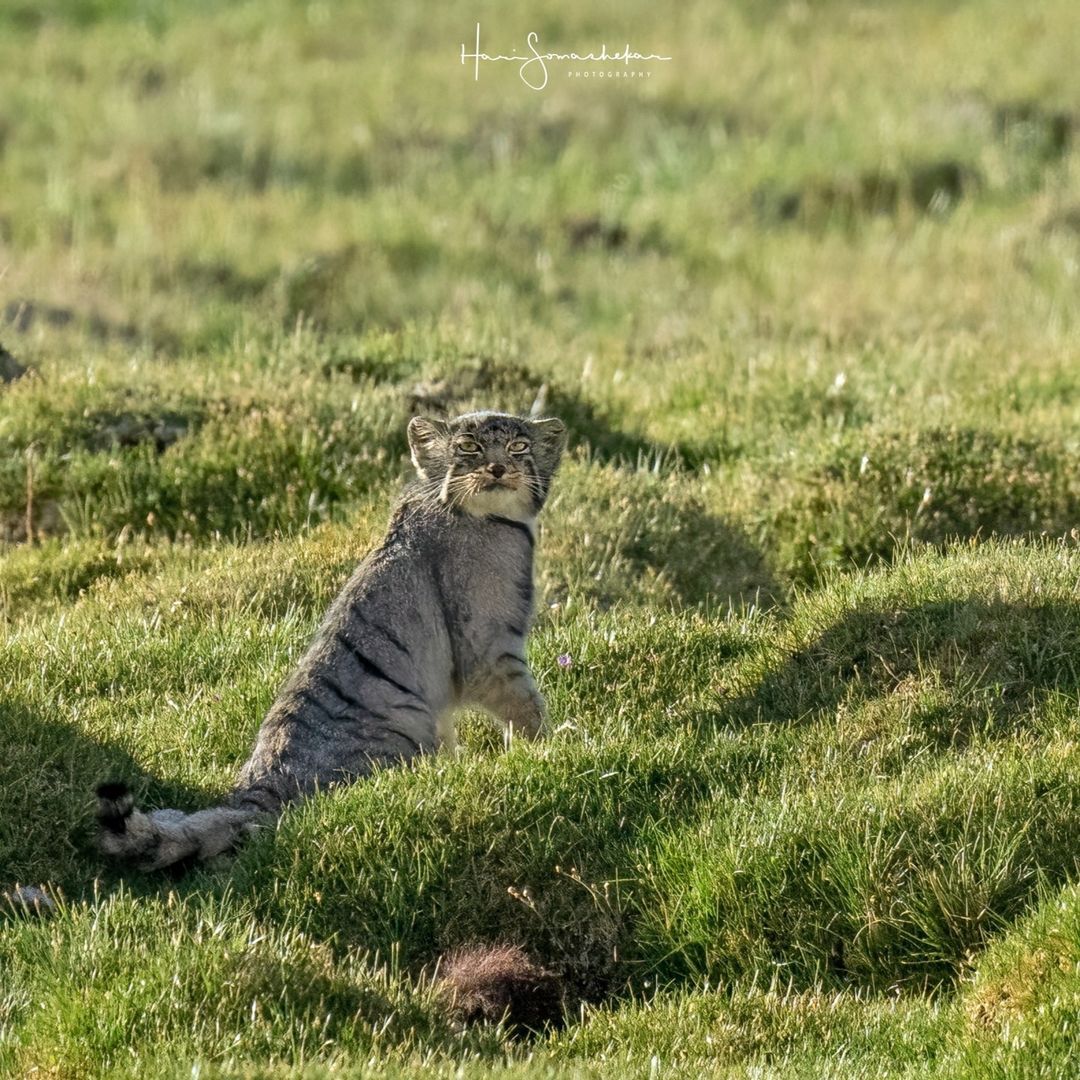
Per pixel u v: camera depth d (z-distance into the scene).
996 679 19.58
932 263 46.84
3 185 50.62
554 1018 16.33
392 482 27.69
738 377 34.75
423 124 57.56
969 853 16.67
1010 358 35.31
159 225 47.50
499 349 33.59
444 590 19.56
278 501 27.53
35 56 63.31
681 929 16.83
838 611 21.45
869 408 31.73
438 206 50.97
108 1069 13.84
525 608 20.00
